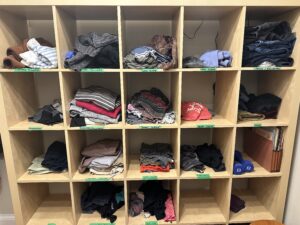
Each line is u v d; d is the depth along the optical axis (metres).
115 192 1.90
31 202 1.78
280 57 1.47
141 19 1.74
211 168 1.71
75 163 1.67
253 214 1.78
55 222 1.73
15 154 1.57
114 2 1.32
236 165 1.61
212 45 1.82
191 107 1.67
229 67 1.46
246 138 1.95
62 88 1.43
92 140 1.95
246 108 1.67
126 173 1.62
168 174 1.63
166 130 1.94
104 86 1.84
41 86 1.84
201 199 1.98
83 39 1.45
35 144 1.85
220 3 1.35
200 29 1.79
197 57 1.55
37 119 1.59
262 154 1.71
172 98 1.75
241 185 2.13
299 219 1.63
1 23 1.41
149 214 1.75
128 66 1.45
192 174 1.63
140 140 1.95
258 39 1.48
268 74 1.77
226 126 1.53
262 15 1.67
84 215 1.77
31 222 1.73
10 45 1.50
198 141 1.99
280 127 1.57
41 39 1.56
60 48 1.40
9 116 1.50
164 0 1.33
